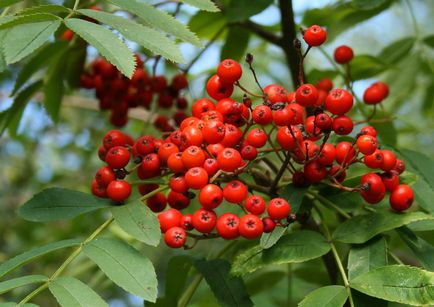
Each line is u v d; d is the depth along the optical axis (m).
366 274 0.40
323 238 0.43
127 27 0.39
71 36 0.53
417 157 0.48
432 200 0.45
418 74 0.61
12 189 0.85
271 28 0.58
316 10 0.57
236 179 0.44
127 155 0.43
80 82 0.56
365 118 0.53
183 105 0.57
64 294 0.38
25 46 0.38
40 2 0.50
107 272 0.39
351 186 0.45
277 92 0.42
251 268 0.42
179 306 0.47
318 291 0.40
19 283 0.39
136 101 0.56
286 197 0.43
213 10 0.41
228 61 0.43
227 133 0.42
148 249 0.87
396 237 0.55
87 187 0.74
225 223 0.41
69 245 0.40
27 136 0.75
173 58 0.39
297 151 0.42
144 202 0.44
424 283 0.39
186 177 0.41
